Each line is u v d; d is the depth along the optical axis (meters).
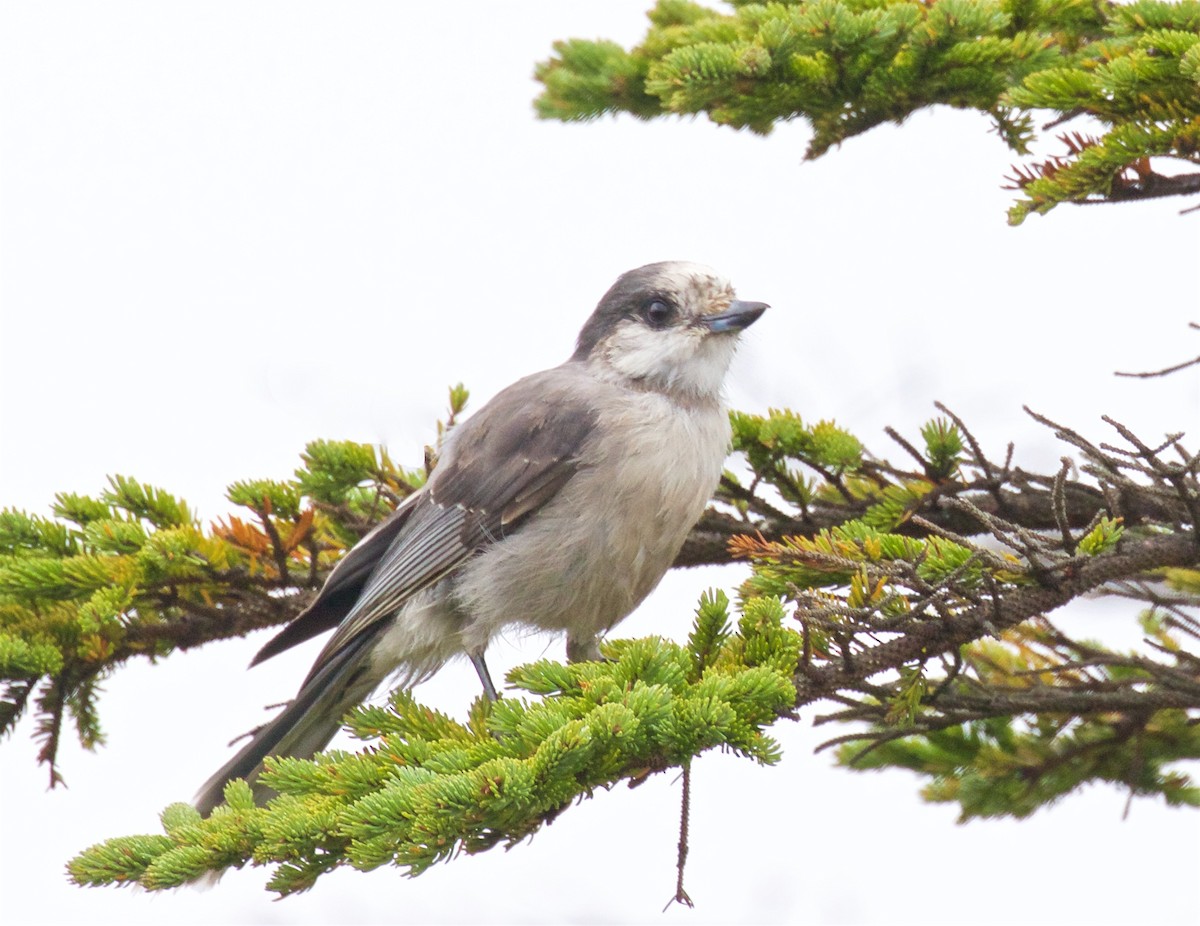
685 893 6.86
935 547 7.93
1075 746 9.95
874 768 10.38
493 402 10.14
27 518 10.42
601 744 6.47
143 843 6.52
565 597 9.56
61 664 9.27
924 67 9.52
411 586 9.71
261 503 10.40
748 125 10.23
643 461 9.36
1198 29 8.70
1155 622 10.32
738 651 7.52
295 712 9.63
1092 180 7.98
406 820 6.14
